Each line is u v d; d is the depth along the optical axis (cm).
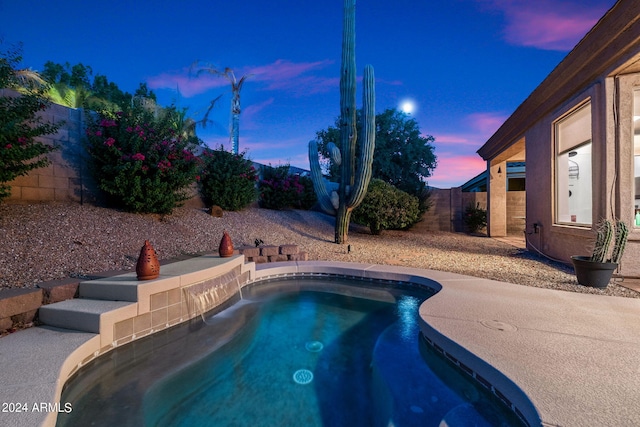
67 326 293
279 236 872
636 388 183
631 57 462
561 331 273
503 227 1283
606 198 518
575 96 610
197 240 664
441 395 231
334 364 311
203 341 349
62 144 604
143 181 636
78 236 502
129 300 321
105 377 269
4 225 458
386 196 1090
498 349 237
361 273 562
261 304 477
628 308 338
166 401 241
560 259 679
